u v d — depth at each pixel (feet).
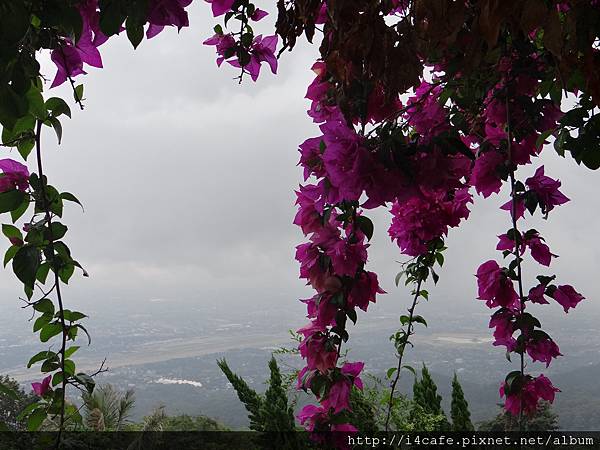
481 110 4.02
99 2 2.10
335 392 3.90
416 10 2.24
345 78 2.69
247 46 3.56
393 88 2.58
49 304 3.09
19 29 1.84
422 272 5.31
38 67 2.22
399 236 4.64
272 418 7.98
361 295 3.64
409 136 3.44
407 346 5.81
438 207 4.45
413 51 2.50
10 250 2.98
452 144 2.65
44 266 3.04
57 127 2.60
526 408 3.68
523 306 3.73
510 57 3.53
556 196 3.86
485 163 4.08
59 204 2.97
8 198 2.83
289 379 8.21
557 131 3.62
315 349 3.76
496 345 3.89
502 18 1.81
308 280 3.71
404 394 7.91
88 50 2.42
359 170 2.48
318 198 3.08
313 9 2.67
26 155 2.76
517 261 3.76
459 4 2.11
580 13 2.05
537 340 3.63
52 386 3.16
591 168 2.96
